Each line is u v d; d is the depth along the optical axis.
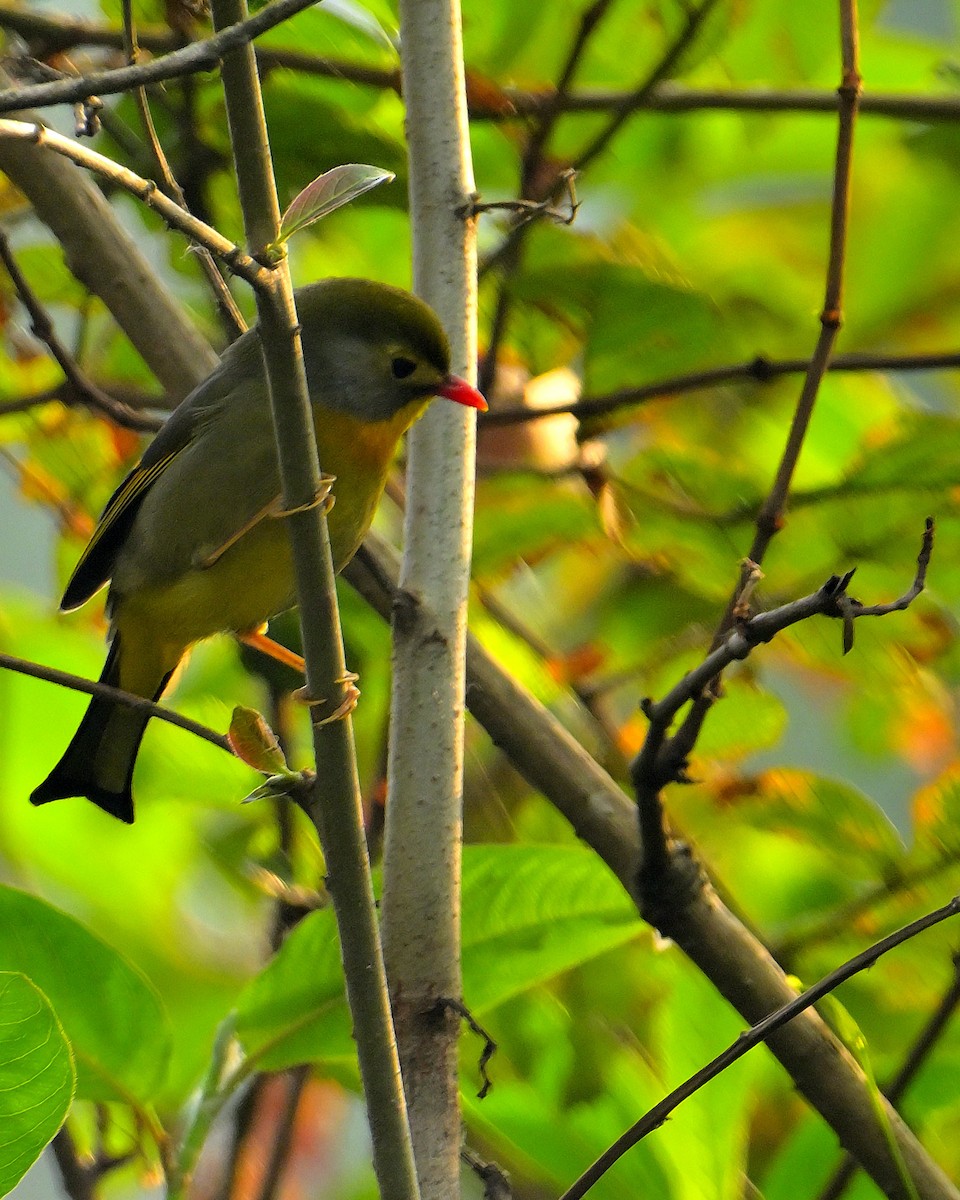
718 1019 7.77
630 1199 7.38
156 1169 6.38
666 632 9.82
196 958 11.30
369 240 11.05
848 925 8.67
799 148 11.77
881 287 12.08
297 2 4.47
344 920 5.20
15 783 11.13
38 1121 5.27
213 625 8.59
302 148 9.28
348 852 5.19
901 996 8.67
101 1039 6.35
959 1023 8.60
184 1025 10.96
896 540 9.27
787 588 9.53
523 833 10.34
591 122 10.12
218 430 8.25
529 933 7.08
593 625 11.01
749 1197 8.20
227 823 10.04
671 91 9.88
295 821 9.15
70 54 10.03
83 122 5.32
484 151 10.20
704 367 9.39
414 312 7.92
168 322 8.66
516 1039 8.67
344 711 5.18
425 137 7.85
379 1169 5.16
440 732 6.70
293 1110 8.05
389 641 9.86
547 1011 8.73
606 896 7.10
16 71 8.63
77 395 8.82
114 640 8.74
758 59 10.50
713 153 11.66
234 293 11.02
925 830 8.55
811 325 11.09
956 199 11.98
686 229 12.05
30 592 12.52
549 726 7.77
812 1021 6.92
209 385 8.36
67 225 8.53
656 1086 8.24
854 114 7.45
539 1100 7.62
